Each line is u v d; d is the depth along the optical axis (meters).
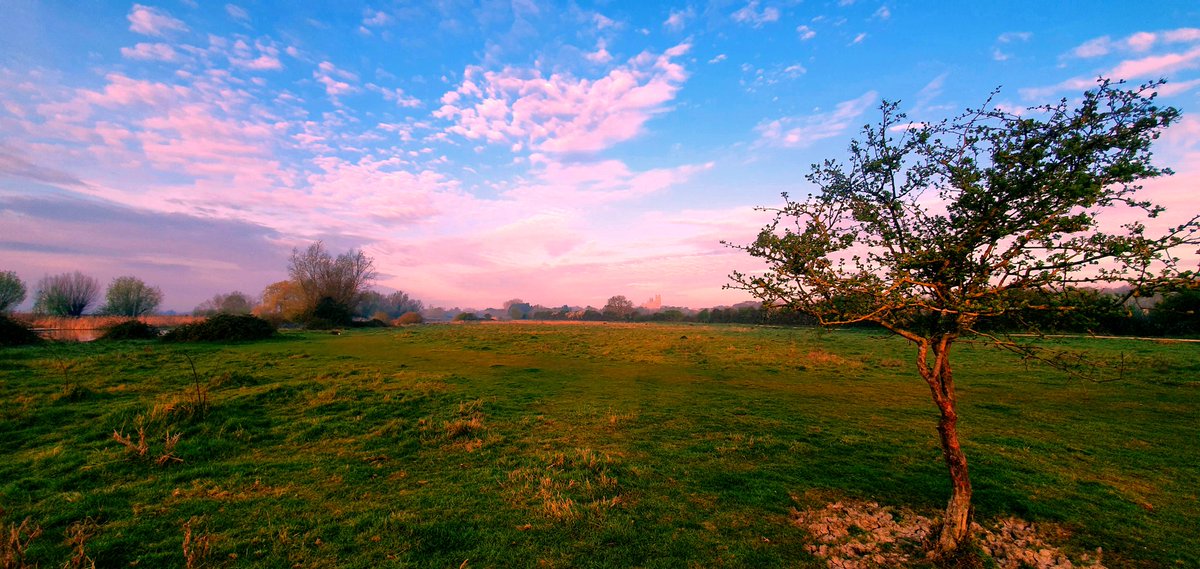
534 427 11.26
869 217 5.44
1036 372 20.25
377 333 48.50
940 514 6.66
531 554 5.47
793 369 22.17
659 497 7.18
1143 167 4.27
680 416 12.58
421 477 7.93
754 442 10.16
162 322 61.66
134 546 5.45
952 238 5.11
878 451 9.63
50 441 9.38
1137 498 7.30
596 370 21.56
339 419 11.56
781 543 5.85
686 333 46.28
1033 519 6.57
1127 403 14.54
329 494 7.15
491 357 26.42
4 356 21.92
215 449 9.20
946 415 5.64
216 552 5.34
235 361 22.34
